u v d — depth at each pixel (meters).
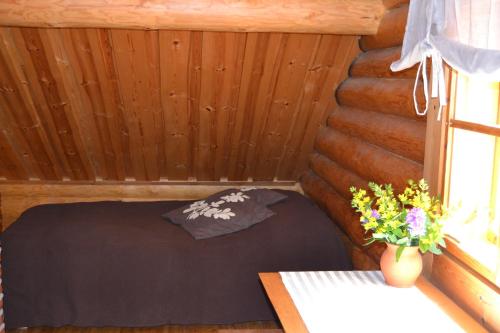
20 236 3.49
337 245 3.61
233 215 3.70
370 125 3.39
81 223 3.73
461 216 2.27
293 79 3.90
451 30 1.99
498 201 2.20
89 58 3.63
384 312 2.04
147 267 3.38
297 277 2.39
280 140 4.52
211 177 4.97
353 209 3.72
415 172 2.76
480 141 2.24
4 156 4.60
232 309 3.42
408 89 2.89
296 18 3.25
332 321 1.97
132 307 3.37
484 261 2.01
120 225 3.75
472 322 1.97
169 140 4.44
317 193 4.54
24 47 3.52
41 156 4.64
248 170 4.89
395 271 2.23
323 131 4.39
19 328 3.45
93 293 3.38
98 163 4.76
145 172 4.87
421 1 2.22
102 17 3.13
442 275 2.32
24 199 4.97
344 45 3.68
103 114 4.16
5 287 3.38
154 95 3.95
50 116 4.16
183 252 3.43
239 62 3.70
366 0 3.28
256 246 3.50
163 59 3.63
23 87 3.87
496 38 1.73
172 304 3.38
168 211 4.14
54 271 3.40
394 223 2.18
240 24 3.22
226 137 4.43
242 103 4.05
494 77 1.71
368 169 3.38
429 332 1.89
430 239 2.11
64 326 3.50
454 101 2.23
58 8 3.09
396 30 3.05
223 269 3.42
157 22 3.17
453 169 2.27
